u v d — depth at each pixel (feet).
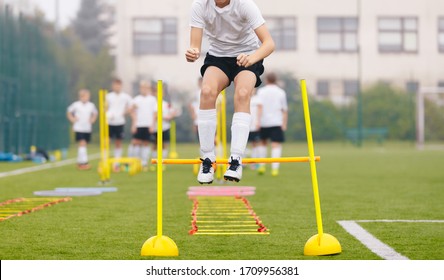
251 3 23.82
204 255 22.38
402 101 159.84
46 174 61.36
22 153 89.51
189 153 104.47
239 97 23.36
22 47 90.17
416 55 170.81
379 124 159.43
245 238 25.43
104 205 36.06
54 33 125.29
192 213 31.48
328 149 122.21
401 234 26.25
